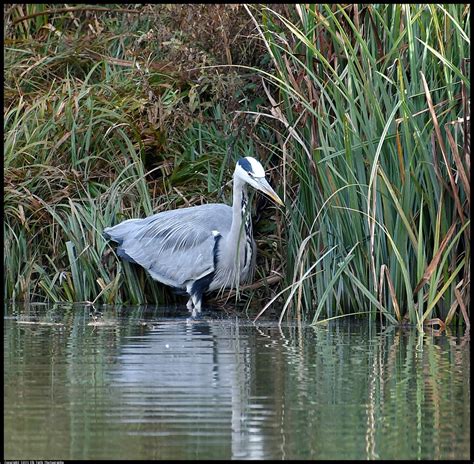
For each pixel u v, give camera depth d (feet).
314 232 43.16
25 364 31.89
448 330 39.65
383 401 27.17
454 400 27.30
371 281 41.47
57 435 23.73
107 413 25.70
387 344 36.17
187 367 31.42
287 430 24.27
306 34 42.57
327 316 42.93
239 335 38.32
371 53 42.09
